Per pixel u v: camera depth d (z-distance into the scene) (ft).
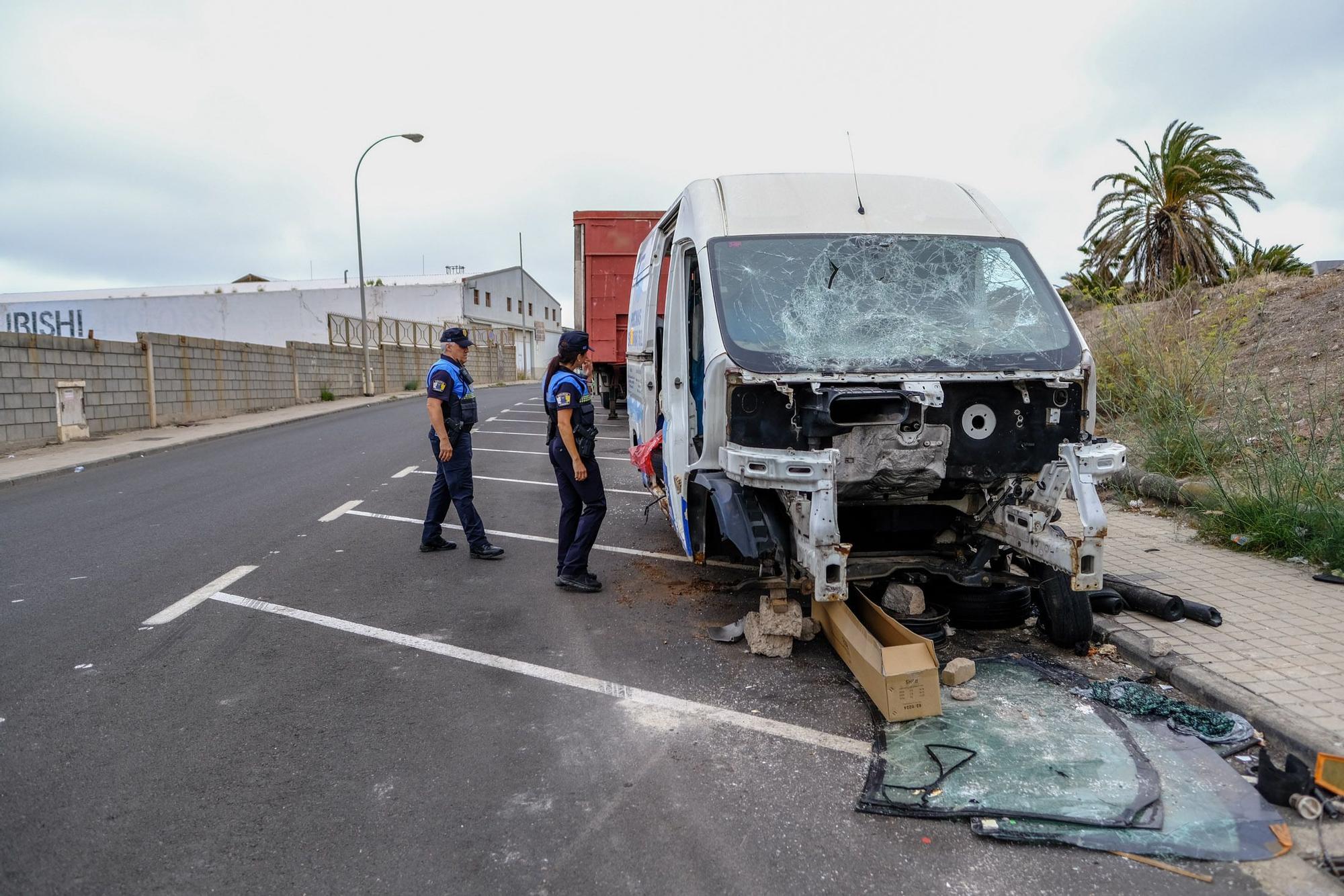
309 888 8.72
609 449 44.01
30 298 178.29
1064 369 13.83
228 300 170.09
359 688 13.91
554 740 12.06
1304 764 10.12
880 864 9.05
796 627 14.87
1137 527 22.57
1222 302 34.78
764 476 12.78
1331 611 15.62
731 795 10.50
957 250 15.62
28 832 9.72
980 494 14.92
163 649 15.69
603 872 8.98
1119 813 9.73
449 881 8.84
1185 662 13.44
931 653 12.33
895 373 13.43
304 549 23.58
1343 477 19.71
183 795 10.53
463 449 22.20
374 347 107.86
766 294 14.61
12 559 22.76
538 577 20.67
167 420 59.41
